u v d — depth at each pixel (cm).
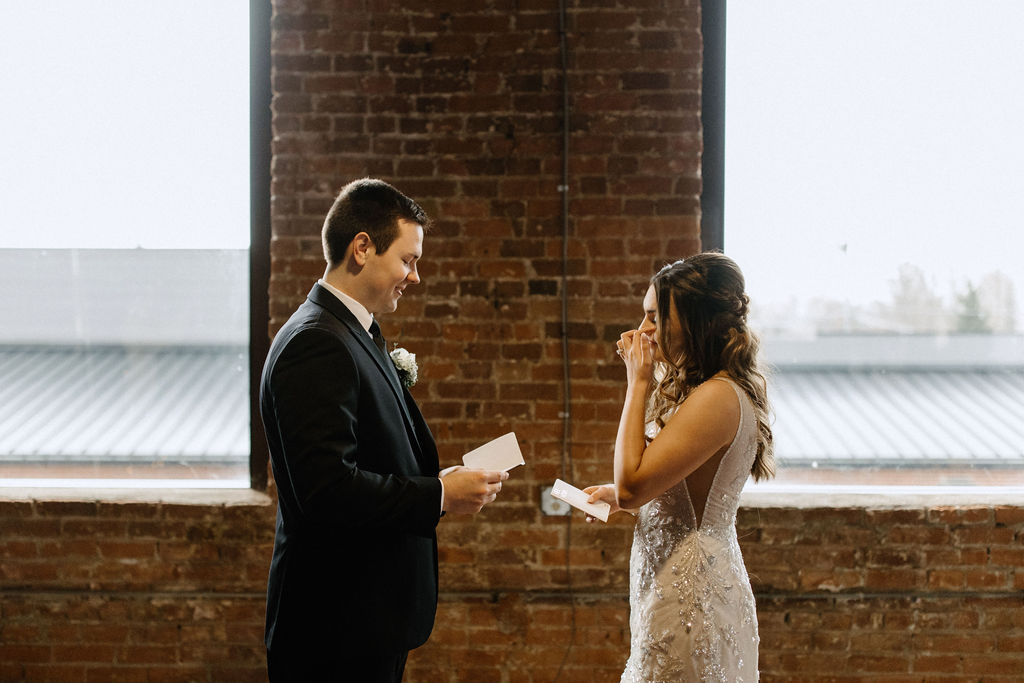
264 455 271
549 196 254
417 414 190
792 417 273
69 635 261
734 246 270
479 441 257
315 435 149
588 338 254
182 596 259
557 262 254
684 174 252
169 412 276
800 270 270
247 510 256
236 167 271
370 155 255
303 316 163
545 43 252
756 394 172
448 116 254
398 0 253
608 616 257
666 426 167
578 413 255
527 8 251
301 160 255
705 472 169
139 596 259
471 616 259
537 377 256
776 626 254
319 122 255
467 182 254
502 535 258
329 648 161
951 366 271
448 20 253
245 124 271
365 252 169
